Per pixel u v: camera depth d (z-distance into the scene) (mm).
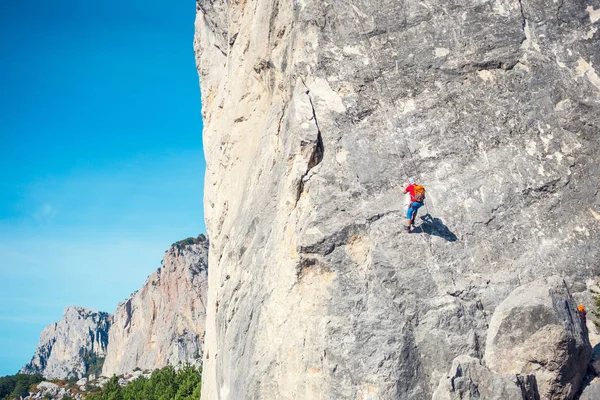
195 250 141625
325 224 15266
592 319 14555
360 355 13977
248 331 16438
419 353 14062
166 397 54125
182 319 131250
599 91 16406
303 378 14289
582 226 15414
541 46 16938
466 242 15242
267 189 17750
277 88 19328
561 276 14617
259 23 20969
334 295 14688
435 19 17266
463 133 16344
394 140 16266
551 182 15789
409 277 14703
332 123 16391
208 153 27078
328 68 16953
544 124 16328
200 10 30203
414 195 14828
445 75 16828
